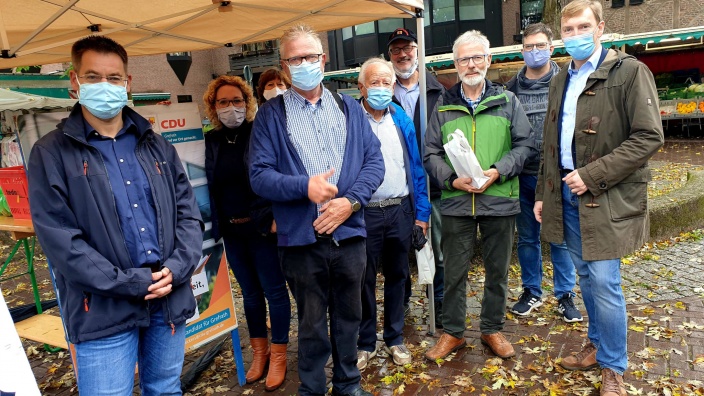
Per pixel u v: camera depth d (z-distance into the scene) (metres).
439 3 19.17
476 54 3.02
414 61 3.84
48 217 1.80
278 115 2.56
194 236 2.13
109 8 2.82
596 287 2.60
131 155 1.99
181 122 2.96
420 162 3.36
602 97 2.50
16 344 1.43
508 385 2.98
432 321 3.76
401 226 3.17
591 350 3.08
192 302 2.14
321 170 2.53
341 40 21.03
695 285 4.22
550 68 3.77
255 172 2.50
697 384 2.81
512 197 3.08
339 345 2.77
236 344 3.30
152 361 2.09
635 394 2.78
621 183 2.50
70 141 1.88
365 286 3.17
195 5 2.93
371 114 3.20
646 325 3.58
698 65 17.19
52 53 3.74
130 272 1.86
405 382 3.13
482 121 3.11
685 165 10.23
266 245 3.08
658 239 5.44
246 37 4.15
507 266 3.21
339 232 2.52
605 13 20.42
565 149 2.72
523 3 20.62
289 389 3.21
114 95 1.86
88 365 1.89
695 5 18.50
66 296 1.93
